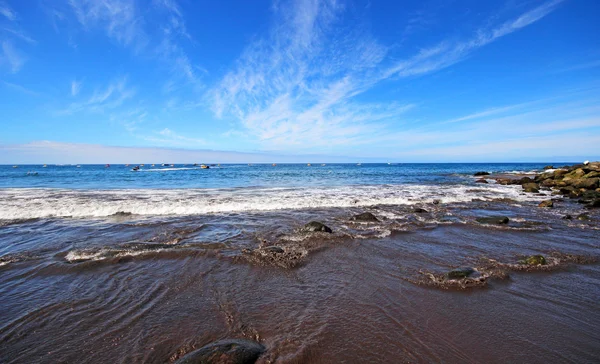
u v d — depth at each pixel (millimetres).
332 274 5520
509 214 11500
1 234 7930
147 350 3311
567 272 5578
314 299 4523
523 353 3260
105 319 3926
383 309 4215
